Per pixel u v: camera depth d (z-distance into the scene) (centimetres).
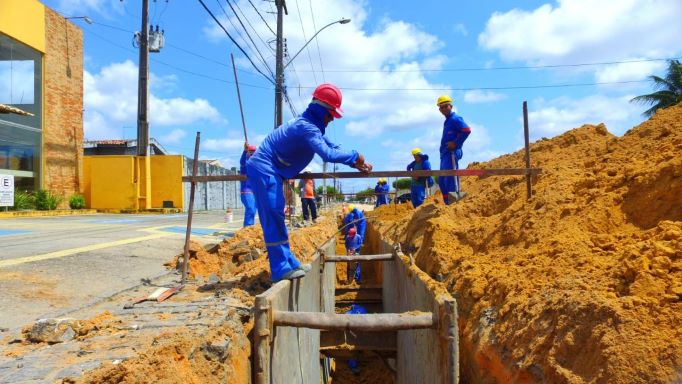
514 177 731
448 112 830
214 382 321
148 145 2395
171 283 574
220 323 384
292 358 497
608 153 609
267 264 636
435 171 571
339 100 493
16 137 1833
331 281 964
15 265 569
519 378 316
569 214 470
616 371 248
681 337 247
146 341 346
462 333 438
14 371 288
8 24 1762
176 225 1364
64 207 2100
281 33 1903
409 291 614
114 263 653
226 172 3850
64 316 417
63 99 2098
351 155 515
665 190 409
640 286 293
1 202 1630
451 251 583
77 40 2198
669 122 555
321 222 1443
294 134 475
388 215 1611
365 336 762
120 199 2338
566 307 313
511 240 512
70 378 271
